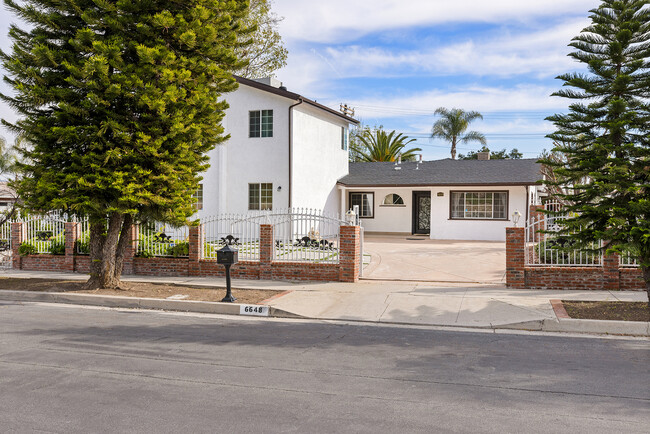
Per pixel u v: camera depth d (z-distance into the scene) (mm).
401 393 5453
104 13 11320
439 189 24172
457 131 44312
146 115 11148
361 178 26703
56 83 11570
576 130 9773
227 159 23031
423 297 10844
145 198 11172
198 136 11609
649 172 8914
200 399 5254
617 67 9562
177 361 6672
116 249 12547
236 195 22875
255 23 13164
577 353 7133
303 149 23125
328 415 4828
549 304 9852
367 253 18375
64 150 11656
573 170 9656
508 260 11648
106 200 11609
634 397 5324
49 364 6504
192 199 12445
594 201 9875
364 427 4551
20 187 12148
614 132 9211
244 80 22391
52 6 11414
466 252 18594
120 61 10875
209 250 14641
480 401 5215
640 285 11109
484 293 11109
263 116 22484
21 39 11633
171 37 11695
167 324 9180
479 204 23688
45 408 5000
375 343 7746
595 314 9031
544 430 4492
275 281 13211
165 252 14789
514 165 25250
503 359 6824
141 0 10945
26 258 16250
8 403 5133
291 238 13531
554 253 12688
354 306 10336
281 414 4852
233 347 7449
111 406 5055
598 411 4938
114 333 8367
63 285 12836
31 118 11727
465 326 8953
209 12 11492
